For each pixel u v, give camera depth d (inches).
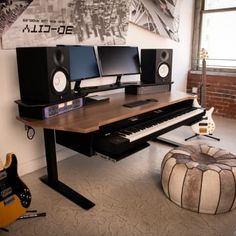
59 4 88.4
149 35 130.0
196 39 165.9
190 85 171.8
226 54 159.6
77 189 83.9
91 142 69.8
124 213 72.3
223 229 66.0
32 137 92.4
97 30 102.7
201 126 124.2
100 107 83.0
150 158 106.6
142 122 85.1
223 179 67.9
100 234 64.7
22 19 80.1
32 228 66.6
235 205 72.0
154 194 81.0
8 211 62.2
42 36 86.2
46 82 69.2
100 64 95.7
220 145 119.0
